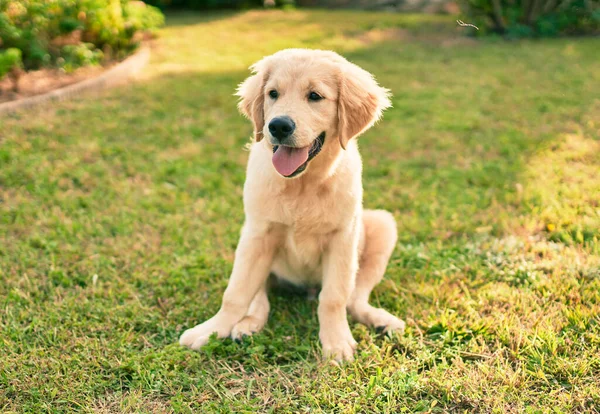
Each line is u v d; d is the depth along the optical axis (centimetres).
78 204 162
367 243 133
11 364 111
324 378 110
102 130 203
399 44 366
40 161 179
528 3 384
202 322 124
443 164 189
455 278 136
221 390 108
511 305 126
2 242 146
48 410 104
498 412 103
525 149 197
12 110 214
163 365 112
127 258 141
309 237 121
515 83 274
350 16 485
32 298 128
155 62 306
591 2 380
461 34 393
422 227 155
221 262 140
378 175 184
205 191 173
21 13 248
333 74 117
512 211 160
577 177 176
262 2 546
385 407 104
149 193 169
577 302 125
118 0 298
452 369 111
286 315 127
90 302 127
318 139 117
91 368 111
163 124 213
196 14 504
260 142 121
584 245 146
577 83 272
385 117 231
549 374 110
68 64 260
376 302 130
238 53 336
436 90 264
